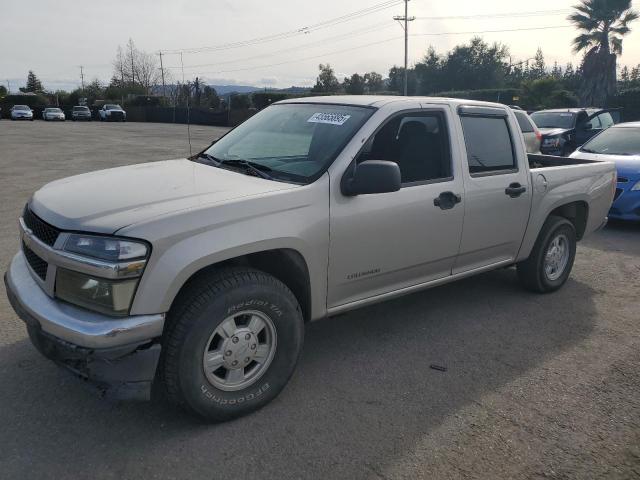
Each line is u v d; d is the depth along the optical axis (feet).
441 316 15.87
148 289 9.05
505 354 13.64
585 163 19.49
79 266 9.04
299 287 11.59
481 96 142.51
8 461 9.20
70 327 8.92
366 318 15.61
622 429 10.66
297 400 11.32
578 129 47.11
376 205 12.13
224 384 10.31
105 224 9.19
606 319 16.01
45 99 204.13
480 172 14.66
